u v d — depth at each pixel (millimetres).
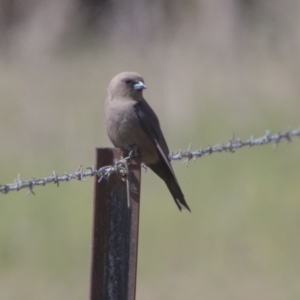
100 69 19812
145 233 12562
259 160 14797
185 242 12383
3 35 23312
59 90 18078
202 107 16188
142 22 21609
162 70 17922
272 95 16797
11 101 17250
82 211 13164
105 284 5645
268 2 20219
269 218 12922
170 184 7445
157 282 11445
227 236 12500
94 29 23594
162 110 16156
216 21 20219
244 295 11023
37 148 15367
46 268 11969
